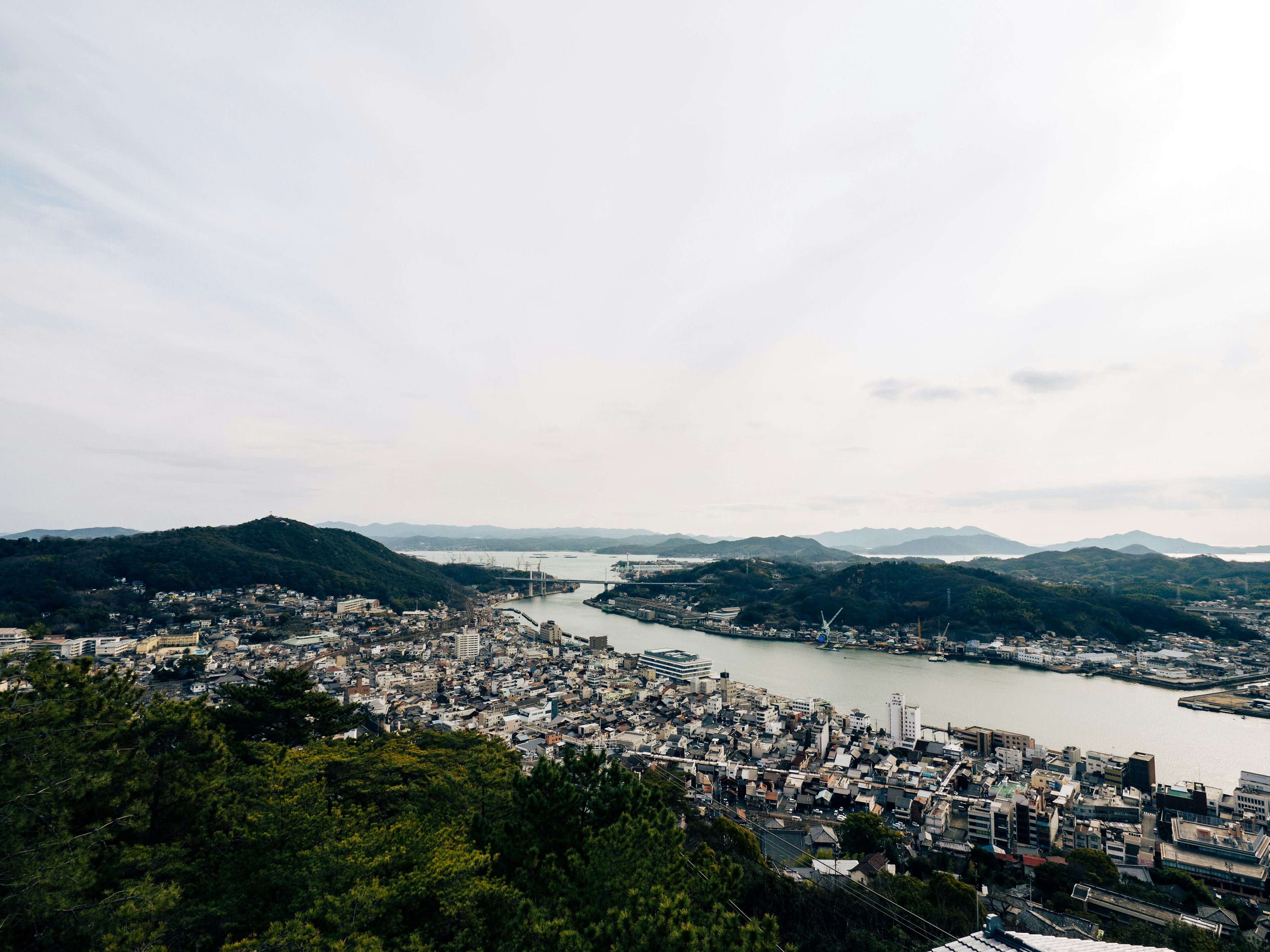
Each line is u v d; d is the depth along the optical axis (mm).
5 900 22844
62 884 23953
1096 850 82938
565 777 34594
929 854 83938
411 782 46938
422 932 27734
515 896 28734
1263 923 67000
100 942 23609
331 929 25641
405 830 32719
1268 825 91250
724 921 22875
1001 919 30062
